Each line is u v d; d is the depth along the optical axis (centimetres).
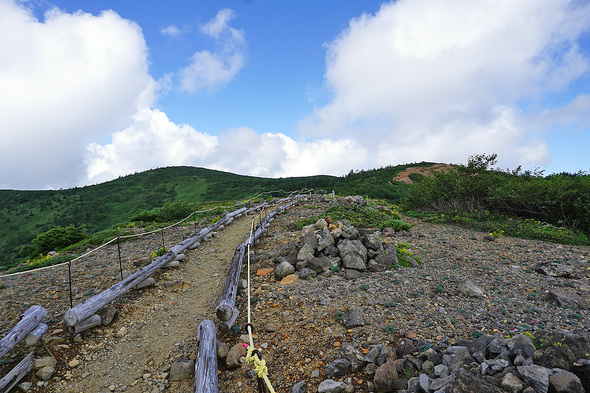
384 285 609
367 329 455
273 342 460
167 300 654
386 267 721
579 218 1198
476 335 409
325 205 1967
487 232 1195
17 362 420
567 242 998
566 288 571
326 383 351
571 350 296
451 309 496
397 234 1105
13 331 411
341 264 744
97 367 439
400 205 2061
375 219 1412
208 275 809
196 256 970
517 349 320
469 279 637
